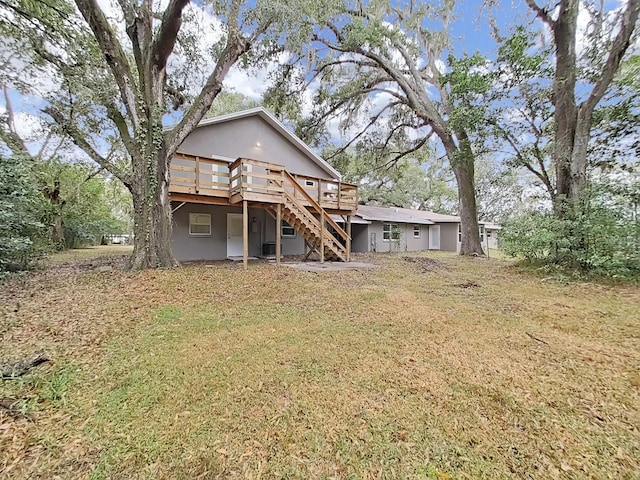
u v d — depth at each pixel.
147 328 4.25
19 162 6.99
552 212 9.52
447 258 14.13
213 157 11.34
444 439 2.15
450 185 31.59
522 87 9.91
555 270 8.75
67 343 3.76
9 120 10.36
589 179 9.05
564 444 2.11
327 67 14.60
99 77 8.82
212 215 12.02
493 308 5.43
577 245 8.46
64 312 4.87
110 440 2.15
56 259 11.70
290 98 14.34
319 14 9.32
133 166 8.14
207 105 8.43
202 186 9.48
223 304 5.44
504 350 3.62
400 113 16.77
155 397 2.65
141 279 6.94
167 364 3.24
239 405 2.54
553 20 9.27
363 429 2.25
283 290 6.55
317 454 2.02
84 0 7.00
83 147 8.43
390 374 3.03
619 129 8.91
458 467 1.92
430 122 15.04
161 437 2.18
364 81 15.54
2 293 5.92
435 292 6.71
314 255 13.63
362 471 1.89
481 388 2.79
